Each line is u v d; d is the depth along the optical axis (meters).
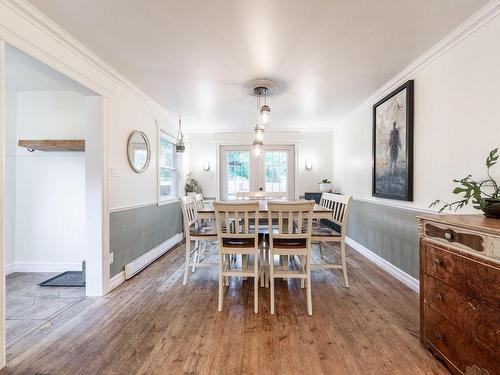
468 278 1.32
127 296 2.51
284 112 4.27
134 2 1.63
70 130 3.30
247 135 5.54
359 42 2.11
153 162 3.74
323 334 1.86
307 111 4.21
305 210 2.19
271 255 2.22
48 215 3.32
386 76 2.80
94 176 2.52
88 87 2.34
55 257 3.33
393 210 3.00
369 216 3.66
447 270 1.47
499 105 1.71
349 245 4.42
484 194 1.80
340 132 5.00
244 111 4.16
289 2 1.63
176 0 1.61
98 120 2.53
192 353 1.67
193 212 3.26
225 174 5.63
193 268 3.20
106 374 1.49
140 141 3.32
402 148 2.76
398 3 1.65
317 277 2.98
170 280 2.92
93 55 2.29
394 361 1.58
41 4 1.65
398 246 2.89
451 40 2.04
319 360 1.59
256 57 2.36
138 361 1.59
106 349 1.71
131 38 2.04
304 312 2.18
